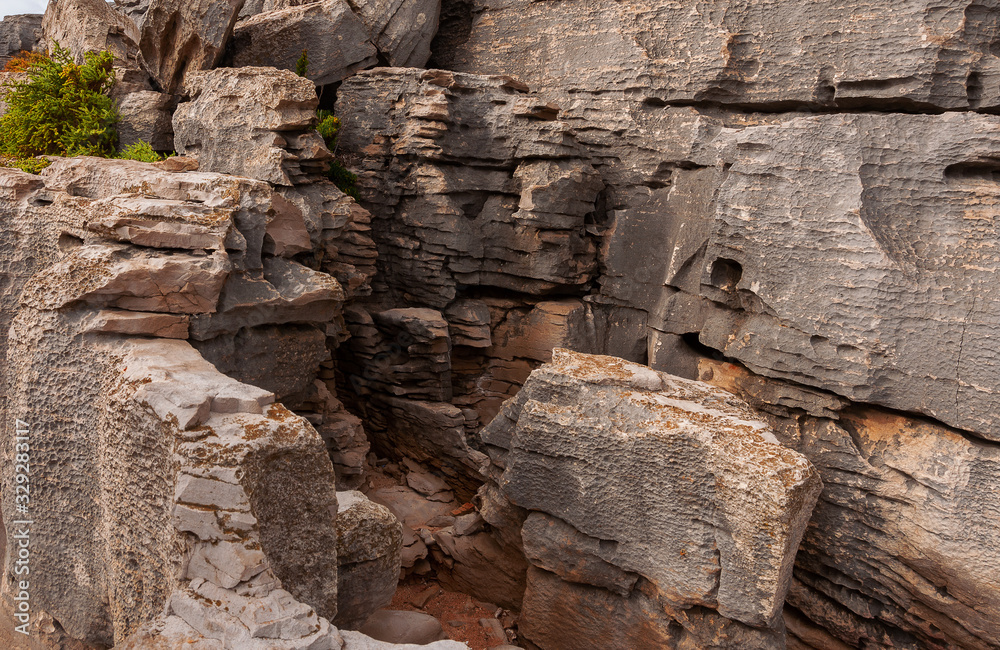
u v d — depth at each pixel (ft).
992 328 23.40
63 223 21.17
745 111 33.50
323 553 15.74
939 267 24.80
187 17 38.11
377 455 39.22
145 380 15.40
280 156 31.76
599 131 37.47
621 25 36.11
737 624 20.76
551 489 24.12
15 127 39.09
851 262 25.99
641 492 21.91
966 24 26.63
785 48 31.45
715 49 32.86
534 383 24.59
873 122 26.03
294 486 14.96
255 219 22.00
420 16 43.27
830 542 26.81
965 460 23.68
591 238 37.68
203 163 35.27
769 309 28.76
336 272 34.30
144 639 12.12
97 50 48.75
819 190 26.86
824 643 27.27
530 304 38.58
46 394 17.94
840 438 26.63
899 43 27.89
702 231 32.50
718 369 31.24
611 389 23.25
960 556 23.25
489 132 37.78
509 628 27.55
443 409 35.94
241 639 12.10
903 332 25.05
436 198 37.35
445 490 36.01
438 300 38.55
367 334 36.94
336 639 12.80
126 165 25.30
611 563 23.04
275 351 23.26
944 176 25.35
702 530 20.72
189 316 19.63
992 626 22.89
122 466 15.47
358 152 40.60
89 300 18.02
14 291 22.82
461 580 30.09
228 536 13.23
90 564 17.47
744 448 20.08
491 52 42.80
